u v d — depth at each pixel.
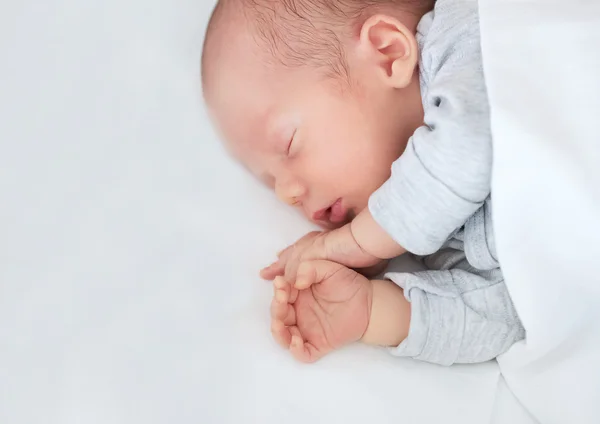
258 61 1.15
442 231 1.02
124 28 1.37
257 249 1.17
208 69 1.20
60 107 1.27
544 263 0.95
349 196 1.15
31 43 1.32
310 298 1.05
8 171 1.18
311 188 1.15
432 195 0.99
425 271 1.09
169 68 1.34
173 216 1.18
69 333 1.02
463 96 1.00
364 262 1.09
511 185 0.93
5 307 1.04
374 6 1.18
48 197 1.17
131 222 1.16
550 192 0.92
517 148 0.92
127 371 0.99
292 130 1.12
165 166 1.24
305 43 1.14
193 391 0.98
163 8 1.38
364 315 1.03
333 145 1.12
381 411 0.99
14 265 1.08
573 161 0.91
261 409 0.97
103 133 1.26
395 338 1.04
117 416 0.95
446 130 0.99
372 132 1.12
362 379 1.02
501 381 1.06
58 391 0.97
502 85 0.95
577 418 0.98
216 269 1.13
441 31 1.12
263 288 1.12
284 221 1.21
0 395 0.96
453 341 1.03
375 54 1.13
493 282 1.06
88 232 1.14
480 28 0.98
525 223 0.94
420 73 1.14
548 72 0.95
